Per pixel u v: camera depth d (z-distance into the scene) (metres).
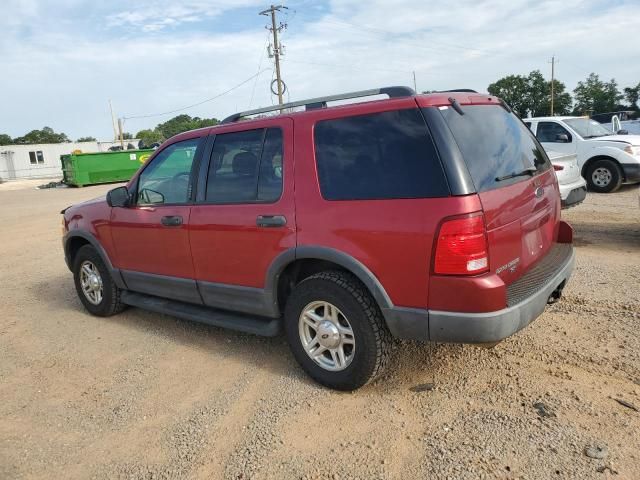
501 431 3.01
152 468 2.97
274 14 42.34
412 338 3.18
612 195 11.41
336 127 3.46
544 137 12.64
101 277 5.43
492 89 88.50
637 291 5.06
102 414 3.59
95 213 5.29
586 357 3.80
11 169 57.19
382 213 3.17
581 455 2.75
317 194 3.49
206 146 4.27
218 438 3.20
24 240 11.13
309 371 3.72
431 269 3.01
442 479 2.66
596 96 89.38
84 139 84.88
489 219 3.00
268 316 3.95
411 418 3.22
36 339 5.12
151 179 4.70
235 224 3.92
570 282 5.48
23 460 3.14
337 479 2.74
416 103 3.16
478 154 3.18
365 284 3.29
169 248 4.52
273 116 3.85
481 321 2.94
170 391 3.84
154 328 5.18
